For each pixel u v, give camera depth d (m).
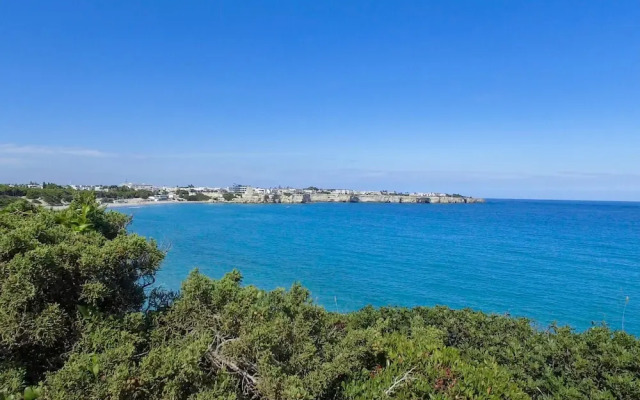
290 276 27.36
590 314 19.09
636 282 25.64
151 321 4.58
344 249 40.78
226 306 4.40
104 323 4.09
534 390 5.09
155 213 104.50
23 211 5.84
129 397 3.25
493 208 182.25
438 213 126.12
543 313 19.23
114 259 4.14
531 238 52.69
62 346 4.03
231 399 3.30
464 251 40.00
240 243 45.09
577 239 51.78
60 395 3.20
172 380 3.34
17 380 3.29
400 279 26.56
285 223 77.38
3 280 3.66
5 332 3.48
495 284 25.11
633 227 72.31
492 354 5.89
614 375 4.92
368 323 6.97
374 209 153.25
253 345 3.89
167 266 29.61
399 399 3.92
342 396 4.12
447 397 3.93
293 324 4.71
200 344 3.66
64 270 4.04
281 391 3.45
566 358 5.44
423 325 6.64
